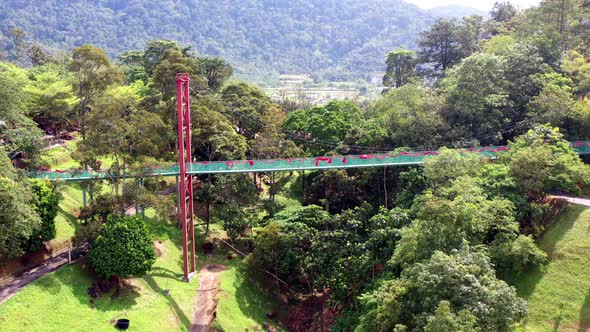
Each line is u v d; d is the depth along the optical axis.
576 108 64.75
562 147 54.22
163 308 47.50
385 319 35.81
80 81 67.31
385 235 48.16
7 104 55.28
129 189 51.31
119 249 45.69
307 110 81.88
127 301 46.41
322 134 73.19
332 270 50.66
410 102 76.81
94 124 51.53
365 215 55.94
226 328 47.97
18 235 43.94
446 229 39.41
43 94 71.06
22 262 46.97
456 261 35.19
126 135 52.16
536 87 71.06
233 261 60.16
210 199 65.56
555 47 78.00
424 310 33.81
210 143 67.94
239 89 92.00
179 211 64.81
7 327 37.75
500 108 70.94
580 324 40.41
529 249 44.12
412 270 36.22
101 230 47.50
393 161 57.50
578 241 47.31
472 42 101.06
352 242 51.53
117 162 52.03
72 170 56.31
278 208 66.00
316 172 74.50
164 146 62.16
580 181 53.84
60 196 58.41
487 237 48.12
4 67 80.31
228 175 64.06
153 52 99.38
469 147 65.62
